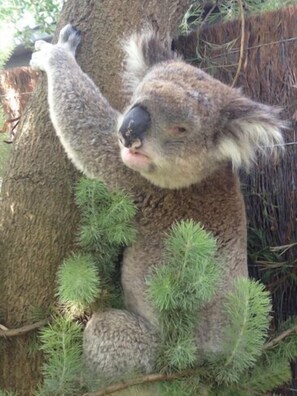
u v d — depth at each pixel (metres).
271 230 0.74
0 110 0.74
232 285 0.59
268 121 0.54
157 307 0.49
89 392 0.51
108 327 0.56
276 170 0.73
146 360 0.55
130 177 0.60
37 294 0.58
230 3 0.91
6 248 0.59
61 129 0.59
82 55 0.63
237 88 0.68
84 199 0.53
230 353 0.49
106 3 0.63
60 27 0.64
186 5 0.71
